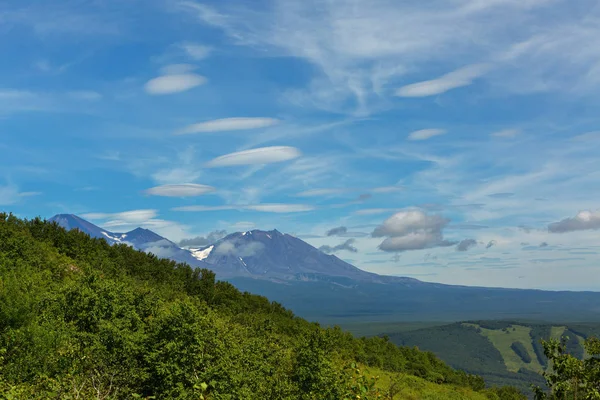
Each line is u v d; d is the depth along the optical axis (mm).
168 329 28766
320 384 26188
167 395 25062
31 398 19062
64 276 63406
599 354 14062
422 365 113062
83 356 24562
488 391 103938
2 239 66625
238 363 30656
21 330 26406
